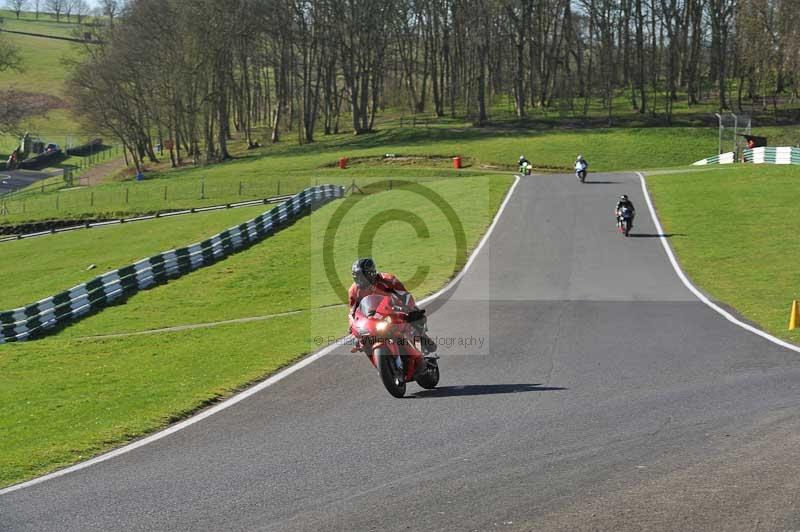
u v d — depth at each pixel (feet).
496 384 58.95
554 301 104.01
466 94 545.03
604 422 45.78
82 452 46.01
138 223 248.73
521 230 174.19
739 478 34.35
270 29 460.14
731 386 54.75
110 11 572.10
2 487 40.16
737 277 122.42
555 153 382.22
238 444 45.32
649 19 520.83
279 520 32.45
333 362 68.69
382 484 36.29
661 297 106.01
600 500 32.48
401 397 55.42
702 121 446.60
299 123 472.44
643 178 249.55
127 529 32.55
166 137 549.54
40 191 409.90
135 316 132.46
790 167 246.06
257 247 187.62
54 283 179.32
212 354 80.18
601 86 540.93
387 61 553.23
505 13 491.31
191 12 410.31
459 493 34.35
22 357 94.58
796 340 74.54
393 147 417.49
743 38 428.97
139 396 61.82
